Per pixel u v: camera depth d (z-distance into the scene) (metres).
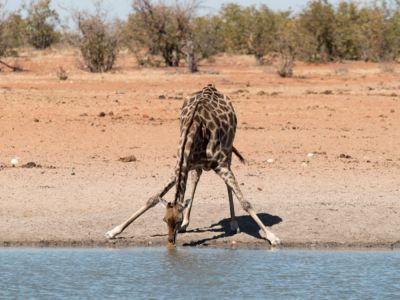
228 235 38.16
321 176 52.28
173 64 147.50
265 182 49.88
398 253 36.00
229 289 29.86
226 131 36.62
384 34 170.75
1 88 95.50
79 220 39.97
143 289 29.80
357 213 41.12
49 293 29.22
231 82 108.81
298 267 33.19
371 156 60.78
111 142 64.62
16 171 52.34
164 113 78.44
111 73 124.81
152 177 51.44
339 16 182.38
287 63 123.38
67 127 69.88
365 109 81.75
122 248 36.59
